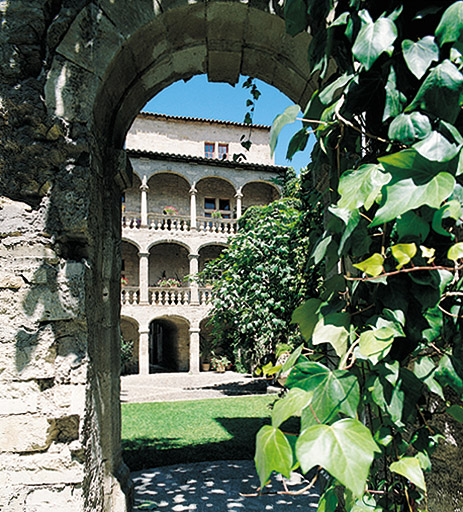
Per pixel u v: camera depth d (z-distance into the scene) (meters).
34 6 2.19
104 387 2.67
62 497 2.07
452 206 0.99
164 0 2.37
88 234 2.29
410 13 1.21
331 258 1.46
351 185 1.12
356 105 1.30
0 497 2.03
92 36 2.29
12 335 2.13
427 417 1.34
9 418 2.08
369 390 1.17
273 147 1.27
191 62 3.00
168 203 20.42
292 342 6.84
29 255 2.19
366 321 1.25
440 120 1.02
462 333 1.17
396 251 1.09
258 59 2.99
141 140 19.38
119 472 3.00
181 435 6.45
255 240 7.16
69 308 2.17
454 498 1.59
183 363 20.12
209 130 20.20
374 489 1.34
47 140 2.24
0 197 2.20
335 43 1.43
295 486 3.93
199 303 18.64
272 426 0.92
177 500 3.65
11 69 2.17
